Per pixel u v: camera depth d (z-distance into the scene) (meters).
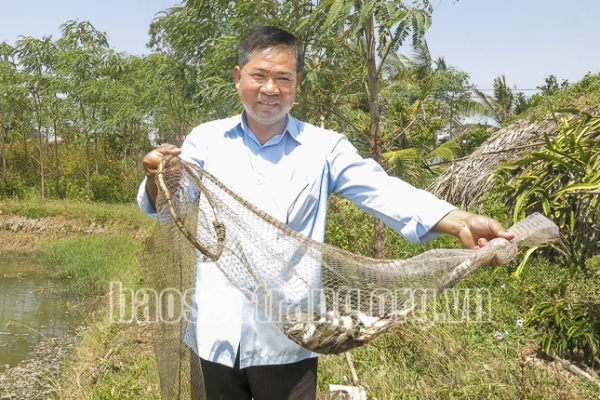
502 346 4.88
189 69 12.68
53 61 23.98
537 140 8.03
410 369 4.61
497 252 2.05
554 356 4.91
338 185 2.39
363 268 2.16
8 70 24.39
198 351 2.28
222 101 8.62
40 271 14.76
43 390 7.07
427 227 2.20
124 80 23.52
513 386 4.11
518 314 5.60
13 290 12.62
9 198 24.06
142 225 19.22
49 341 8.98
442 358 4.58
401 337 4.79
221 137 2.39
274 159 2.34
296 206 2.29
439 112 18.97
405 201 2.24
